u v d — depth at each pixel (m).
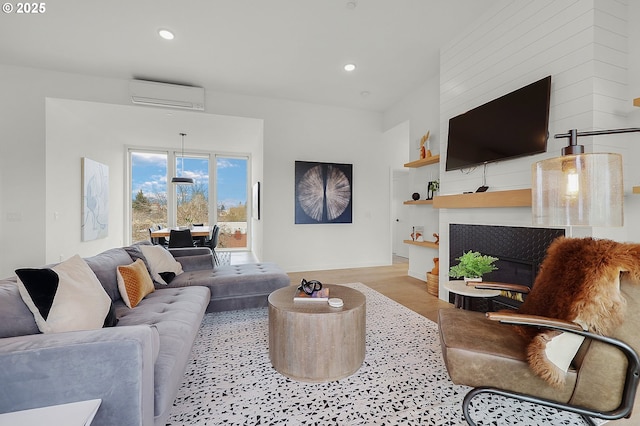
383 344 2.22
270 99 4.75
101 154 5.56
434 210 4.13
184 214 7.23
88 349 0.99
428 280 3.66
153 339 1.21
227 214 7.59
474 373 1.33
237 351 2.11
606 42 2.03
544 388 1.26
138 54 3.40
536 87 2.26
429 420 1.41
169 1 2.55
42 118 3.76
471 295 2.03
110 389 1.00
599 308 1.18
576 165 1.49
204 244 5.86
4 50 3.30
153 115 4.54
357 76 4.00
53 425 0.87
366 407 1.51
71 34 3.01
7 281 1.36
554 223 1.56
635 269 1.15
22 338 1.02
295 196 4.90
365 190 5.36
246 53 3.40
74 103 3.96
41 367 0.96
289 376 1.77
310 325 1.72
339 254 5.22
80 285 1.46
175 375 1.32
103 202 5.55
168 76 3.96
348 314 1.78
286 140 4.86
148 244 3.04
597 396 1.18
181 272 2.99
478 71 2.85
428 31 3.03
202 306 2.18
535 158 2.34
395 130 5.20
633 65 2.09
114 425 1.00
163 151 7.04
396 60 3.58
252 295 2.76
